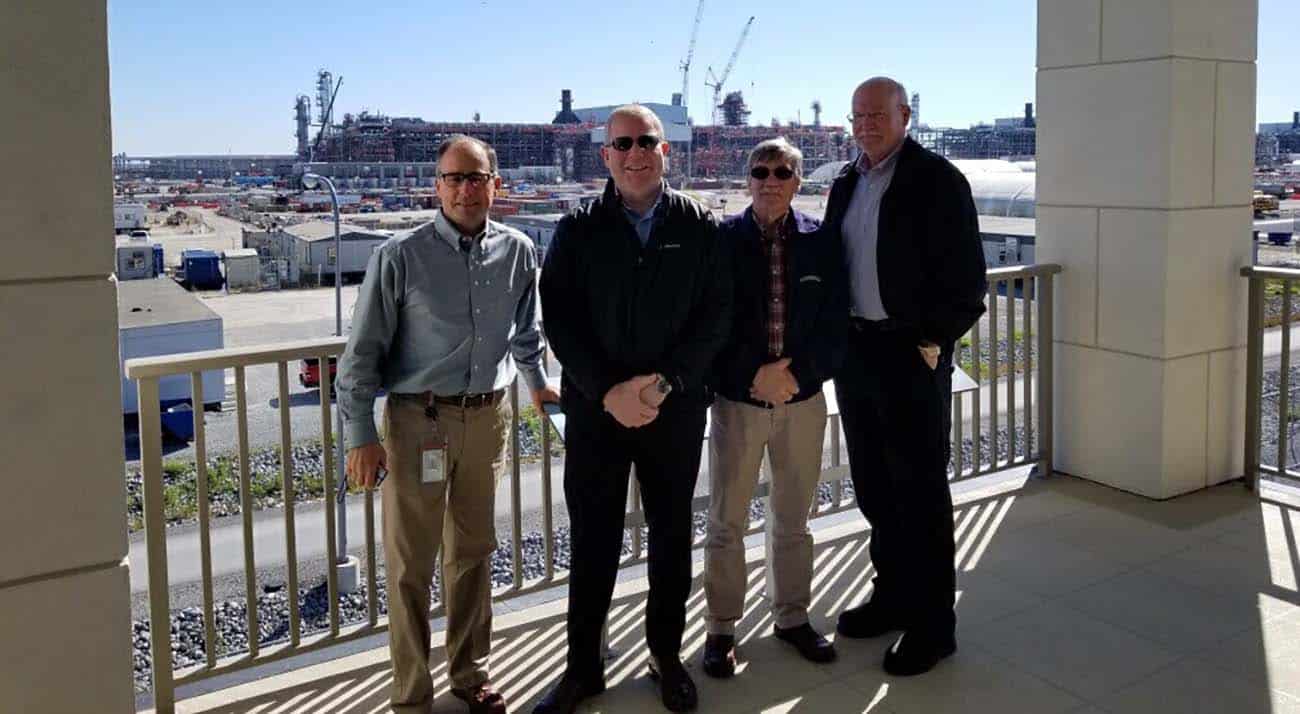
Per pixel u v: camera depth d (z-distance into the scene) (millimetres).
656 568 2713
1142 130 4172
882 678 2848
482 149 2477
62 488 2098
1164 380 4227
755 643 3082
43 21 1959
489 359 2596
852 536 3916
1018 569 3621
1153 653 2971
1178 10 4000
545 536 3248
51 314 2041
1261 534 3926
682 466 2641
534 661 3002
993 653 2986
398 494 2527
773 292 2811
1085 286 4504
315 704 2742
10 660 2096
